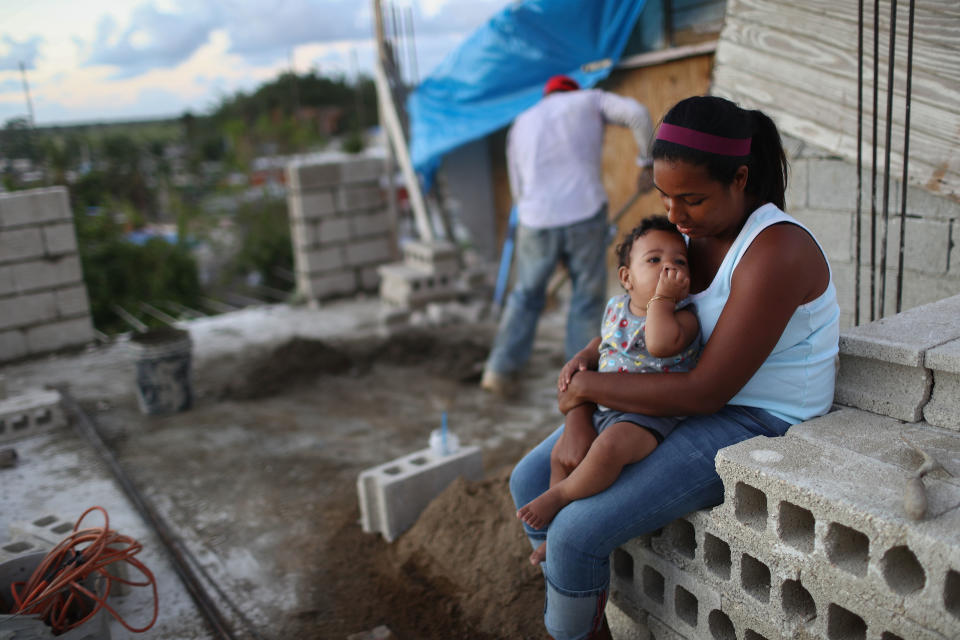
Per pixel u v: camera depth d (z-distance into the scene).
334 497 4.02
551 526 2.05
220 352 6.98
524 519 2.08
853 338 2.12
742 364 1.86
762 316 1.83
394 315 7.11
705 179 1.81
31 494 4.23
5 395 5.52
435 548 3.21
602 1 5.89
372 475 3.52
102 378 6.42
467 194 8.49
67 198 7.09
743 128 1.81
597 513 1.98
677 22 5.92
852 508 1.59
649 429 2.01
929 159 3.53
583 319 5.22
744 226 1.92
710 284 2.01
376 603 3.04
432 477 3.56
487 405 5.28
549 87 5.27
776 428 2.04
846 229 4.03
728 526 1.92
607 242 5.14
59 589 2.45
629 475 2.01
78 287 7.27
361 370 6.17
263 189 22.70
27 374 6.65
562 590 2.05
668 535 2.14
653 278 2.05
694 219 1.89
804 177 4.14
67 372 6.65
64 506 4.06
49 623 2.56
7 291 6.91
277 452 4.67
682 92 6.00
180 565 3.41
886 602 1.57
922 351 1.96
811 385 2.02
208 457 4.65
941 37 3.39
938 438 1.90
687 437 2.00
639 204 6.75
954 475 1.70
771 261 1.82
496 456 4.43
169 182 32.88
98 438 4.98
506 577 2.95
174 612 3.06
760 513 1.93
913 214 3.74
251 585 3.24
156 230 26.00
